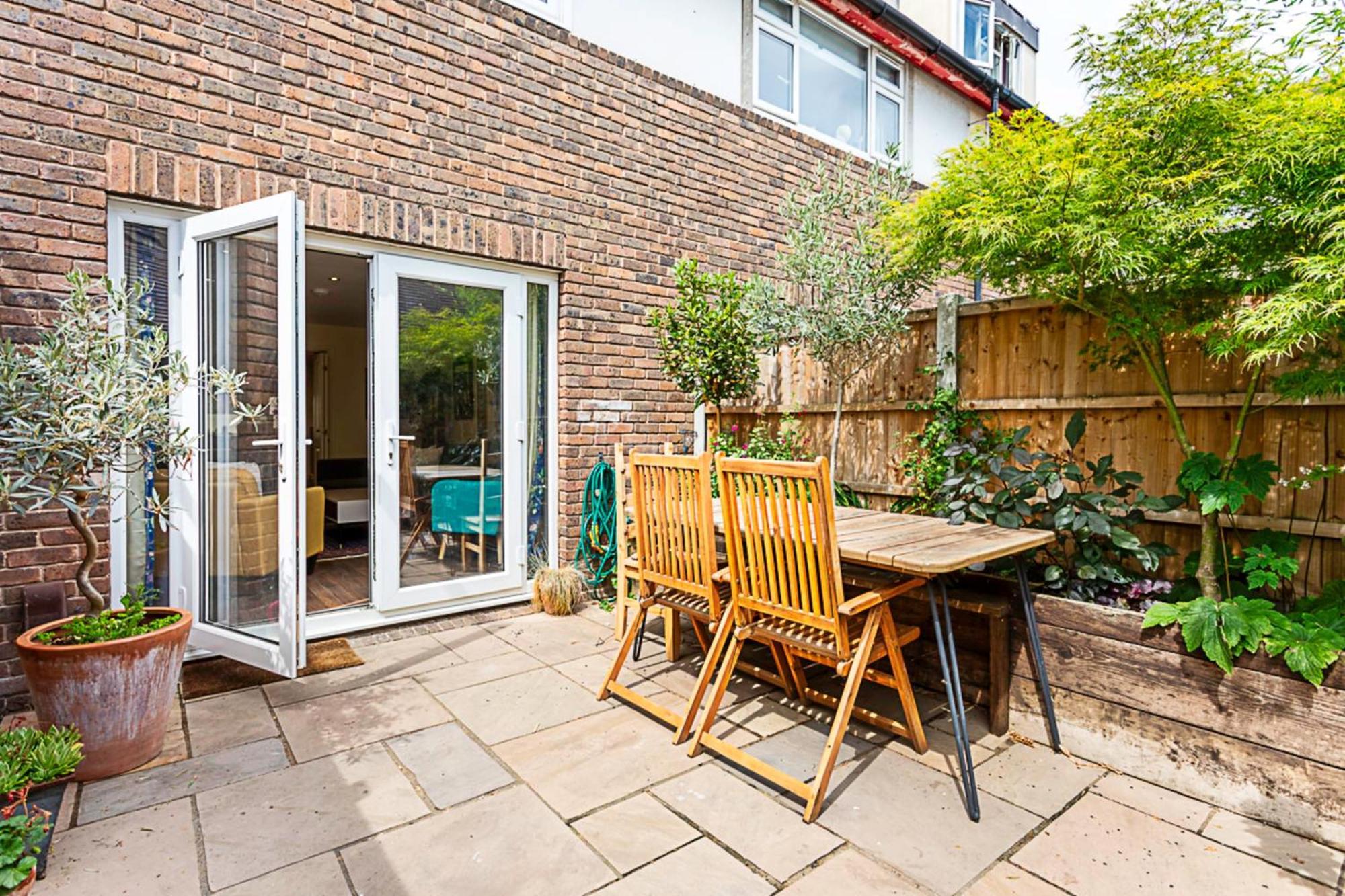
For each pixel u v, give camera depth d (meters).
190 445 2.82
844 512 3.47
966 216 3.00
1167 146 2.55
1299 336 2.08
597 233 4.67
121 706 2.40
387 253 3.91
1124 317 2.77
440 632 4.04
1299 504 2.60
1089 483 3.14
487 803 2.26
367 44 3.71
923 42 6.77
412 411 4.07
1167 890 1.87
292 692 3.15
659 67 5.07
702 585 2.80
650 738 2.73
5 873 1.73
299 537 3.10
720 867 1.94
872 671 2.75
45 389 2.36
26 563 2.91
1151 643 2.43
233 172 3.33
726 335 4.41
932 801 2.30
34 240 2.89
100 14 3.02
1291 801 2.13
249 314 3.21
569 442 4.60
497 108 4.19
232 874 1.89
